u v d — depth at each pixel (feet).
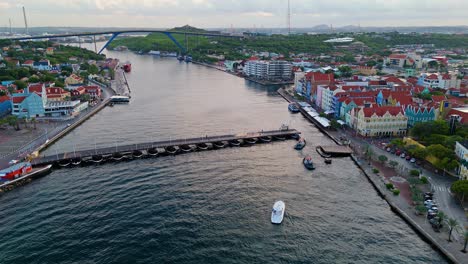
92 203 405.80
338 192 436.35
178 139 625.41
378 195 430.20
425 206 382.01
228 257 311.27
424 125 583.17
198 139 627.05
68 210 389.60
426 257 314.35
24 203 407.64
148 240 333.62
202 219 369.91
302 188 446.19
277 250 321.11
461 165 448.65
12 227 354.95
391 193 426.10
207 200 411.34
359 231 351.87
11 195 429.79
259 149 606.55
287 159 554.05
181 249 321.32
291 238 338.54
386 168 503.20
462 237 334.65
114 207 395.75
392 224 365.81
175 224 360.28
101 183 463.42
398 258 312.50
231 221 367.04
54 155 550.36
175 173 495.00
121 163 541.75
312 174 491.72
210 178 475.72
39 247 322.96
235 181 465.47
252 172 497.87
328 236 342.64
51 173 504.02
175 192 432.25
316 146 617.62
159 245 326.65
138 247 323.57
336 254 316.60
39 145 598.34
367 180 473.26
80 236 339.98
